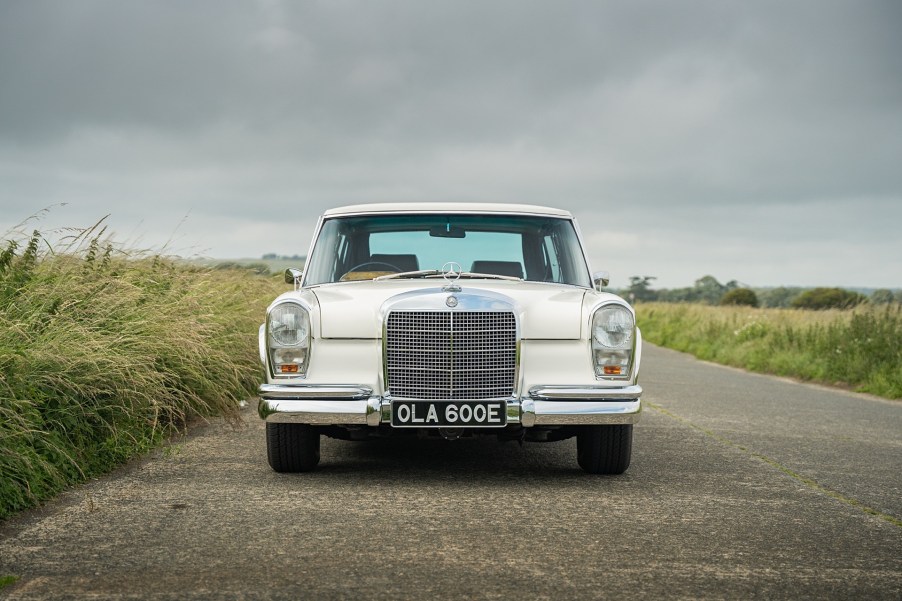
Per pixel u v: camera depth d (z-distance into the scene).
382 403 5.21
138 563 3.66
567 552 3.92
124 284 7.24
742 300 46.38
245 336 9.48
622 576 3.58
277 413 5.20
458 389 5.22
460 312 5.21
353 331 5.30
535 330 5.31
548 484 5.45
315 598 3.25
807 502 5.09
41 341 5.80
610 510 4.77
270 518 4.45
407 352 5.23
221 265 10.92
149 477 5.45
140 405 6.47
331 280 6.15
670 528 4.39
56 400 5.68
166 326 7.46
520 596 3.31
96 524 4.29
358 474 5.67
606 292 5.85
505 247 6.25
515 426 5.37
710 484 5.56
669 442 7.30
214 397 7.85
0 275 6.49
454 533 4.22
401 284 5.70
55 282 6.76
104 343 6.24
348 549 3.92
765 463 6.40
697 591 3.40
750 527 4.45
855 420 9.42
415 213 6.33
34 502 4.62
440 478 5.59
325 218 6.41
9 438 4.84
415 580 3.48
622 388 5.30
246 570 3.58
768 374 16.83
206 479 5.42
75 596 3.23
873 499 5.23
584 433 5.69
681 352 23.62
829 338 16.77
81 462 5.43
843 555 3.96
